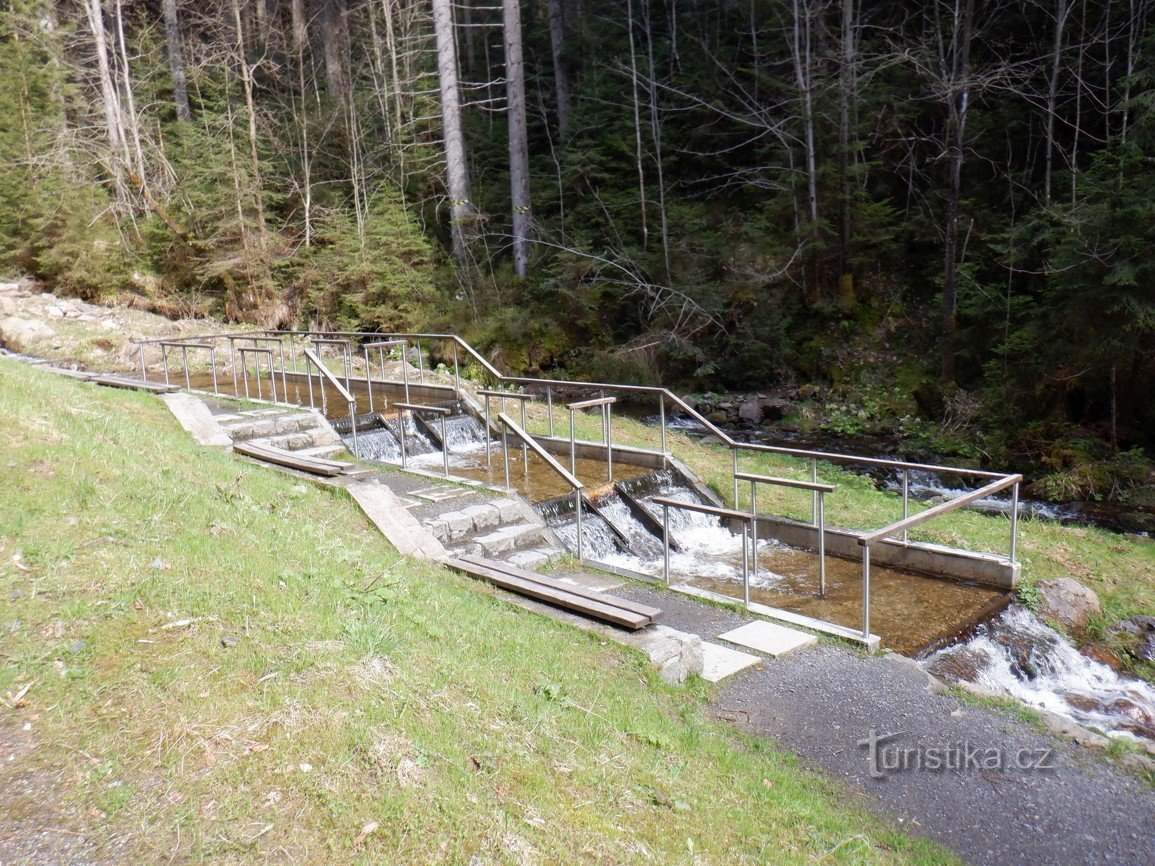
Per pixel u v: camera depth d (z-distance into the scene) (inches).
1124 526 435.5
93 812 123.6
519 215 855.7
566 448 455.5
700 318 800.9
